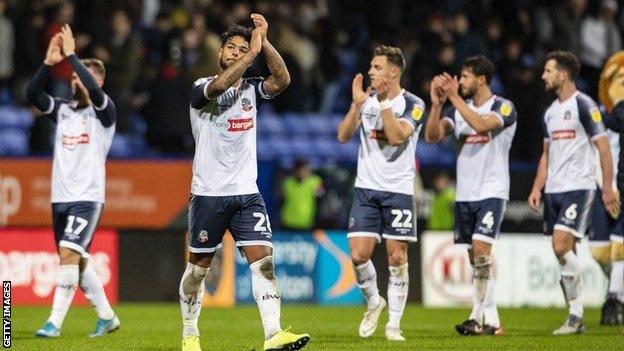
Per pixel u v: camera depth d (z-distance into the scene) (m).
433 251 46.00
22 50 52.75
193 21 50.66
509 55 56.22
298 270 45.50
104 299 28.92
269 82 22.28
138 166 44.91
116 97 52.25
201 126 22.12
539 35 61.06
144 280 43.84
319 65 58.62
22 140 53.44
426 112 55.06
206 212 22.14
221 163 22.11
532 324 35.06
